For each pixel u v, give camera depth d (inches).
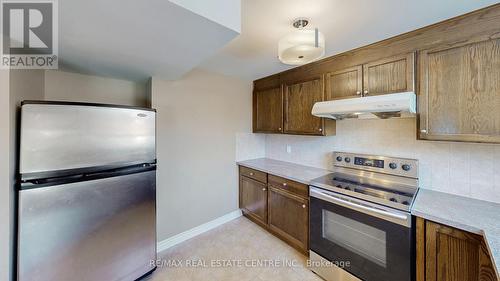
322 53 55.6
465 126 51.8
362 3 47.6
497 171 56.3
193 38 47.4
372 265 60.3
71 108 50.9
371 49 70.5
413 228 53.0
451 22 53.7
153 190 70.8
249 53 80.1
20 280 45.0
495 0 45.8
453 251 46.7
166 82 89.4
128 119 62.5
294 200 86.7
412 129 72.0
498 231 41.0
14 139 44.9
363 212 62.1
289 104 102.0
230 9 42.4
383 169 77.2
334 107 72.0
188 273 75.1
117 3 32.8
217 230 106.5
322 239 73.6
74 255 52.3
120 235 61.6
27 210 45.4
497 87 47.3
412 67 60.9
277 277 73.4
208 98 105.4
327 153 99.2
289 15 53.0
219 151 111.6
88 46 51.9
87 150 53.8
